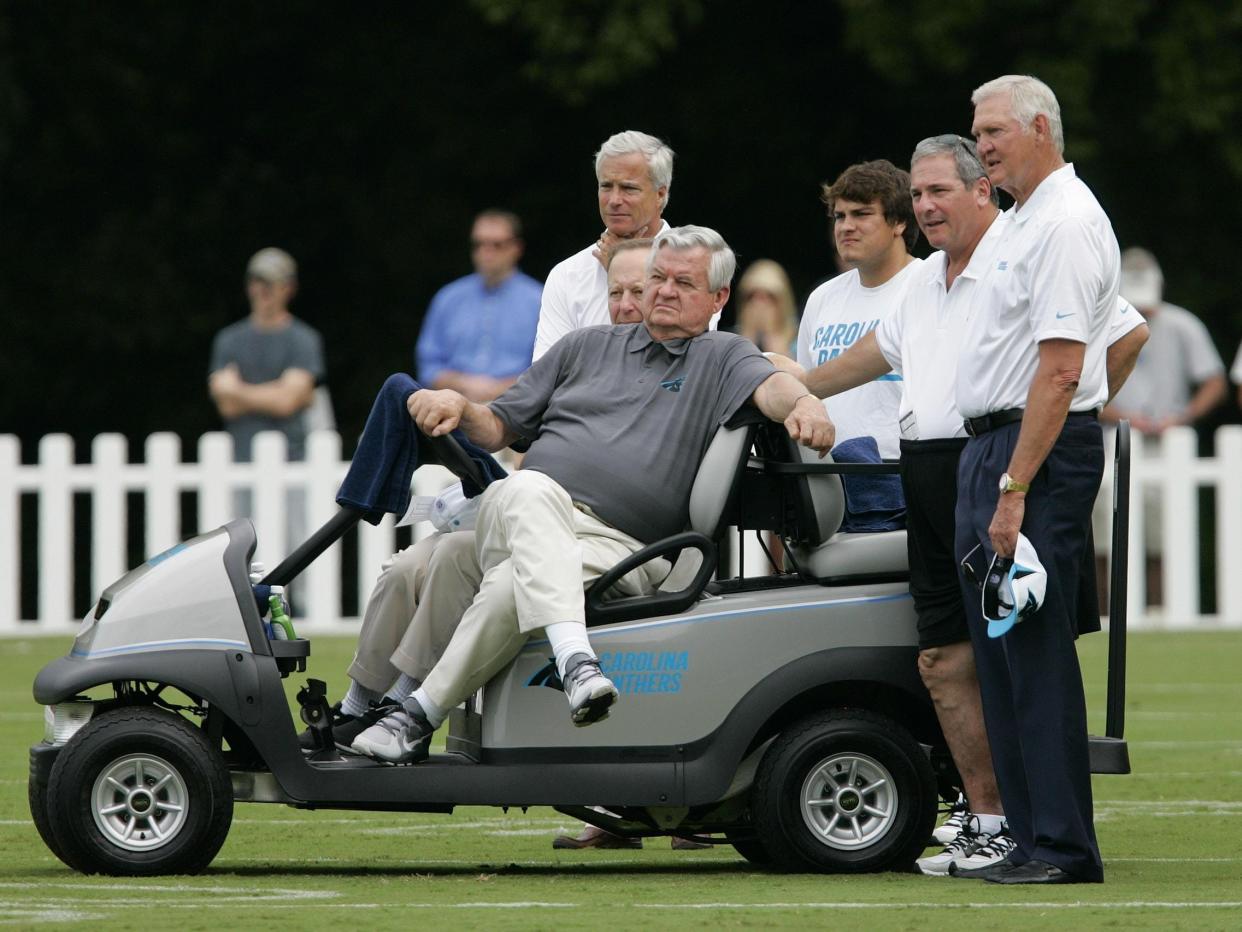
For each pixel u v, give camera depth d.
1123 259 66.06
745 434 26.55
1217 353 81.50
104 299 81.31
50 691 25.34
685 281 27.02
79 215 82.88
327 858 28.28
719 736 26.02
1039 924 21.89
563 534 25.72
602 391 27.16
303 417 62.62
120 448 63.66
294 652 25.88
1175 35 74.31
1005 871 25.45
